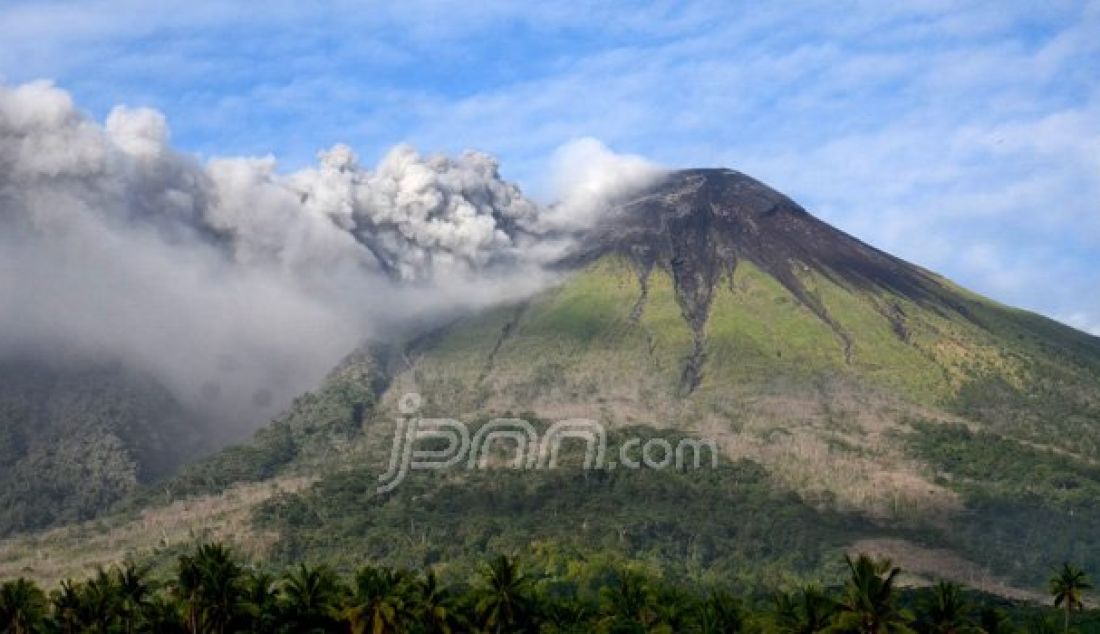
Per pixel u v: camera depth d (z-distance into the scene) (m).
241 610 165.38
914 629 152.12
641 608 182.12
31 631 176.50
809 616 153.38
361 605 160.12
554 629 170.12
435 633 163.75
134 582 184.38
